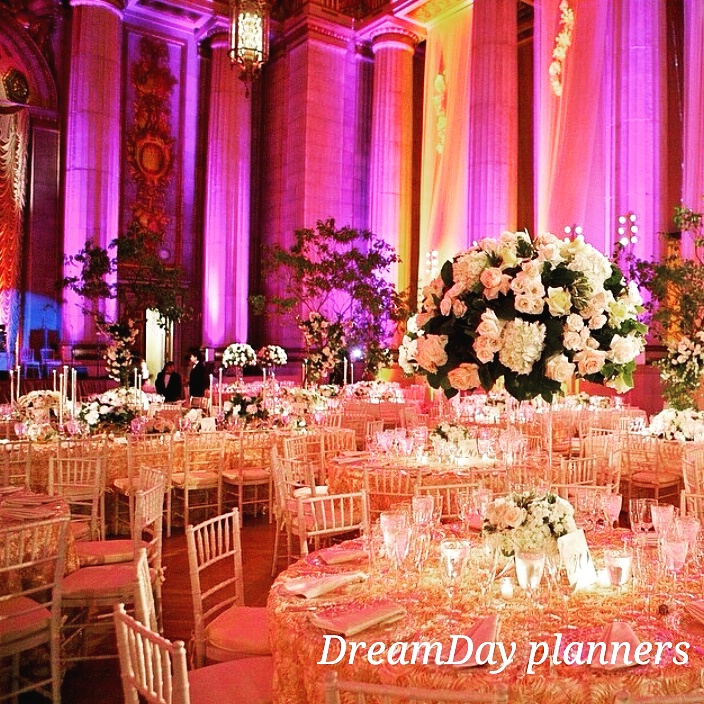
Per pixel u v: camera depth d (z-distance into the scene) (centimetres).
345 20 1989
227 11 1934
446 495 534
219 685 271
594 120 1443
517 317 265
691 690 206
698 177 1238
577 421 1002
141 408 928
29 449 613
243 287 1928
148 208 1944
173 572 591
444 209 1823
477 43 1584
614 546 334
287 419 854
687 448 688
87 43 1728
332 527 453
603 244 1466
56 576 353
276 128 2061
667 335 1071
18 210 1761
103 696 381
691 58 1263
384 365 1570
